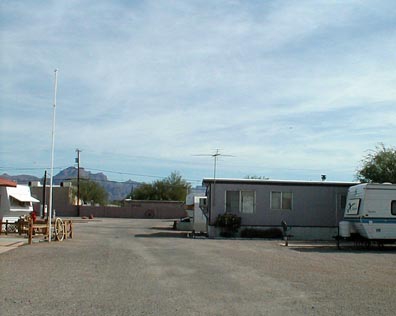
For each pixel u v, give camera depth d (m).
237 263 17.05
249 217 33.66
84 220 65.69
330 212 34.00
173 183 100.88
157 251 21.23
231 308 9.73
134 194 103.56
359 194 25.94
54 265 15.96
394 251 24.11
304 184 33.91
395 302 10.53
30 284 12.27
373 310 9.71
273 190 33.91
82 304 10.01
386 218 25.50
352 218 26.20
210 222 33.44
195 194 45.31
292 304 10.17
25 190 34.84
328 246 26.77
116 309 9.57
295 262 17.84
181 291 11.52
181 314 9.18
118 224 55.19
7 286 11.97
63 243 25.09
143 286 12.16
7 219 32.31
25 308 9.58
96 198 100.69
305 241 30.62
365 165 36.84
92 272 14.45
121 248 22.56
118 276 13.72
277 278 13.66
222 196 33.72
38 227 27.02
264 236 33.19
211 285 12.38
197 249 22.47
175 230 43.47
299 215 33.81
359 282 13.25
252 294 11.22
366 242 26.25
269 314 9.25
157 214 83.31
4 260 17.23
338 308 9.84
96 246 23.50
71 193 85.88
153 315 9.09
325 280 13.47
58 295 10.91
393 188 25.77
